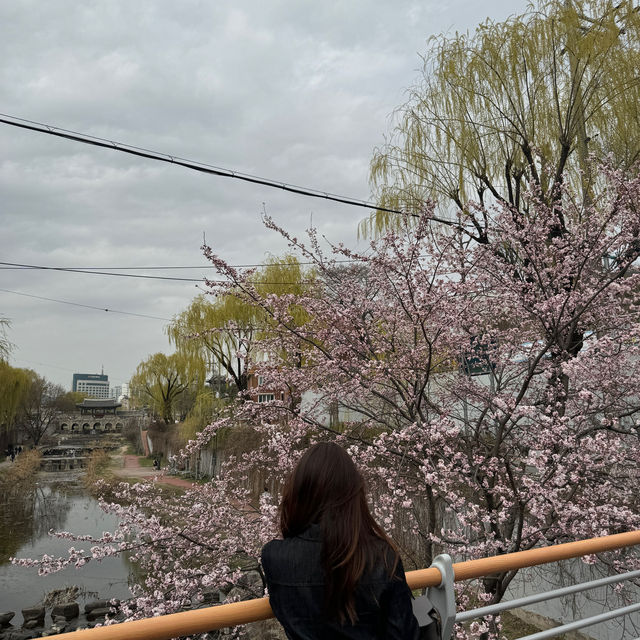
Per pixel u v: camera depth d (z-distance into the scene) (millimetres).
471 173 10555
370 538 1440
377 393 6852
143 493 8188
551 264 7891
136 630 1342
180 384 43719
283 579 1392
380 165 11562
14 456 57531
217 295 7410
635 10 9297
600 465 5547
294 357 8320
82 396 126062
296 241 8016
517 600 2055
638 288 7867
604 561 5707
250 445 15141
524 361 7504
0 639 13883
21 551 22141
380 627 1360
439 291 6566
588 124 9789
